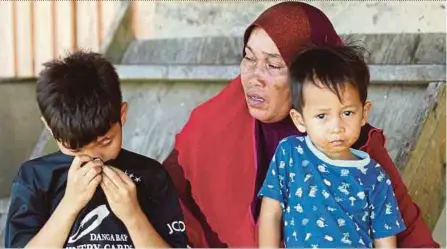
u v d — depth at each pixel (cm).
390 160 231
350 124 206
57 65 205
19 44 396
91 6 394
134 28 383
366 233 207
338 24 335
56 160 214
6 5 398
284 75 233
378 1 331
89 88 200
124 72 354
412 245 223
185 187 255
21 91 377
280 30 232
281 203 216
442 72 294
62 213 202
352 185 208
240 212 244
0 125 366
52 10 396
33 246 202
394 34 325
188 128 262
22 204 208
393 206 210
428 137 281
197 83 343
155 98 347
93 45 394
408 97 298
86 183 201
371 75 304
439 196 287
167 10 375
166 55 365
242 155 248
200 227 249
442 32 319
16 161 365
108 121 200
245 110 251
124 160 218
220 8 362
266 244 215
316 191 209
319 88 204
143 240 205
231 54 350
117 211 204
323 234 206
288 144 218
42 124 377
